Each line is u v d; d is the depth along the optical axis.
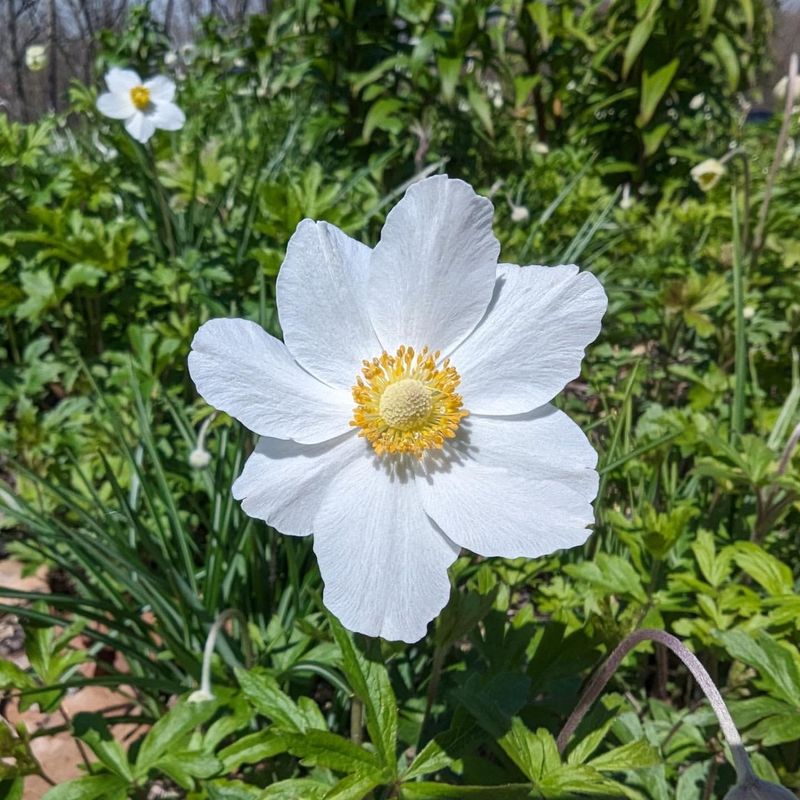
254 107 0.57
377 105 0.39
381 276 0.11
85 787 0.12
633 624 0.15
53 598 0.15
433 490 0.10
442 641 0.12
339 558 0.10
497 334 0.11
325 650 0.15
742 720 0.12
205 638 0.16
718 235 0.31
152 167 0.31
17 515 0.17
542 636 0.14
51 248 0.26
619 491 0.22
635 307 0.30
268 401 0.10
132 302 0.27
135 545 0.19
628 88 0.45
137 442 0.22
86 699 0.18
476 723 0.11
